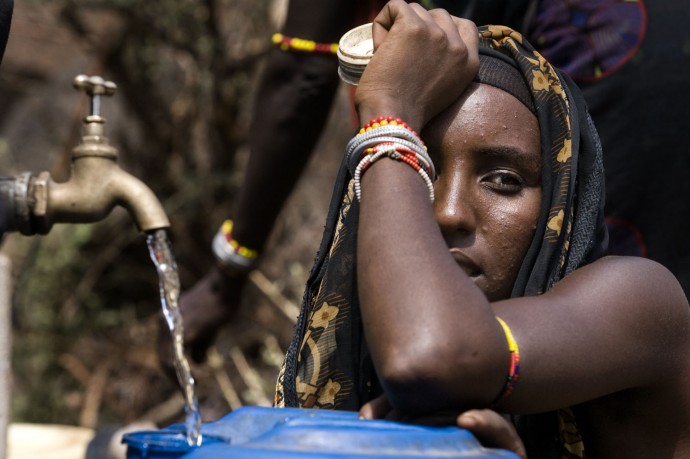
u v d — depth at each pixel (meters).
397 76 1.73
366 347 1.81
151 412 4.84
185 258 5.05
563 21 2.46
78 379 4.92
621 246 2.44
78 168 2.08
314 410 1.55
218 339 4.74
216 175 5.04
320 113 3.01
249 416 1.50
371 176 1.66
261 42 4.96
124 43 5.04
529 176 1.80
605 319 1.63
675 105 2.39
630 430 1.78
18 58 5.65
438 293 1.50
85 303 5.04
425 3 2.50
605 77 2.43
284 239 4.94
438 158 1.79
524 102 1.83
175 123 5.11
